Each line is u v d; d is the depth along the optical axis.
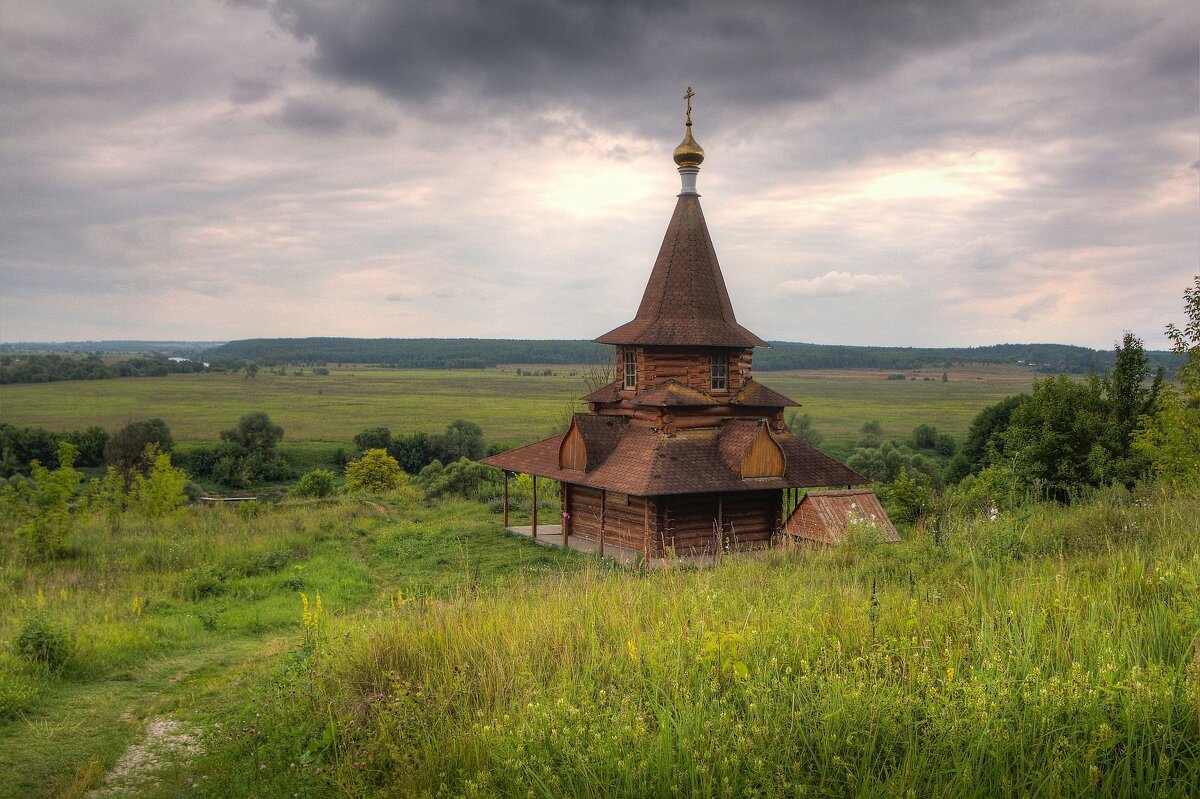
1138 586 7.98
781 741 5.79
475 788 5.97
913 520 21.81
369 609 17.27
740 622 8.67
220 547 25.14
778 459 25.89
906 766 5.12
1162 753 4.88
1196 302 19.64
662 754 5.61
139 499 36.62
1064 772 4.88
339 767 7.33
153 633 15.10
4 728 9.99
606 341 28.70
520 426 136.88
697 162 29.02
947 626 7.62
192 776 8.35
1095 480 28.58
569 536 29.14
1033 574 9.01
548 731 6.51
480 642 9.52
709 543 25.17
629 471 25.41
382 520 33.50
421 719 7.72
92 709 10.85
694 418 26.75
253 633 16.08
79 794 8.05
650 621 9.51
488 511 36.19
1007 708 5.52
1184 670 5.83
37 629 12.77
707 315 27.95
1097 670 6.02
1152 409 30.22
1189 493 15.75
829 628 8.04
